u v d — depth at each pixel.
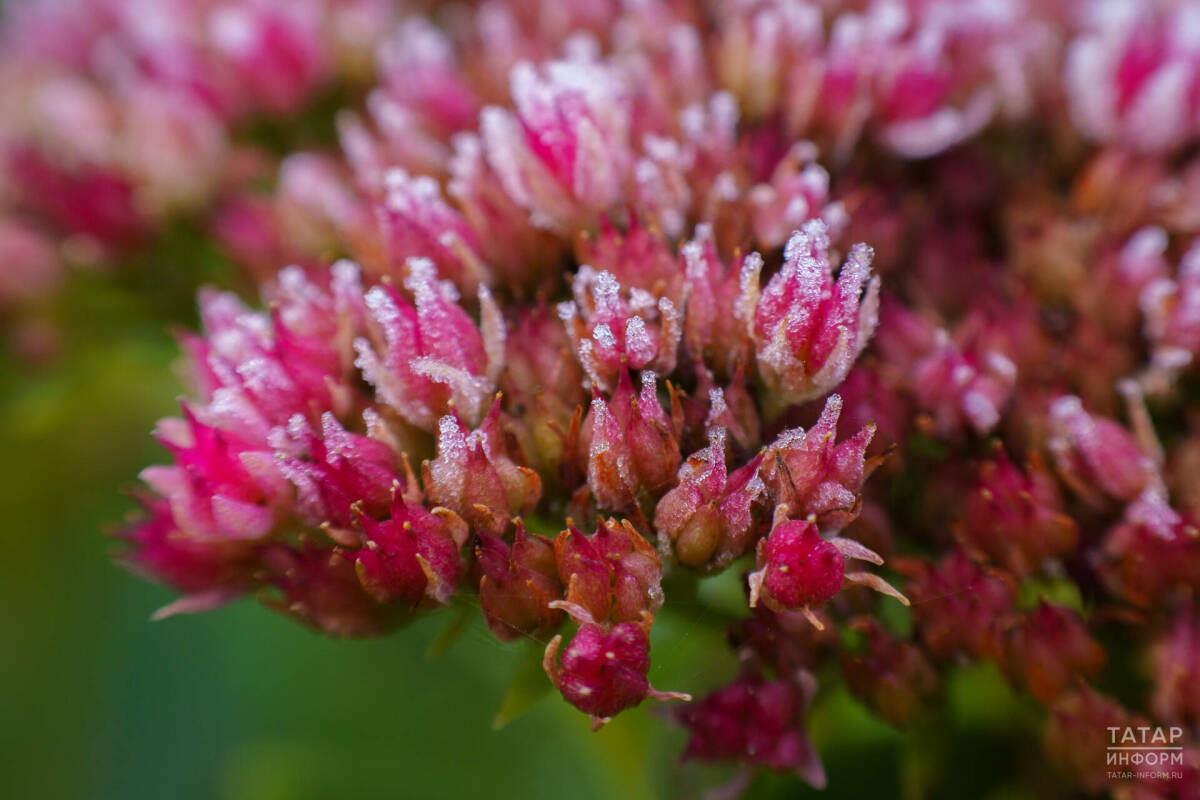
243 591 0.13
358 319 0.13
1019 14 0.15
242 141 0.16
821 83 0.14
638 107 0.14
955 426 0.13
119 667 0.17
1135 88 0.14
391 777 0.16
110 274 0.15
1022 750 0.13
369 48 0.16
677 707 0.13
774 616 0.12
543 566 0.12
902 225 0.14
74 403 0.16
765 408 0.13
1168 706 0.13
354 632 0.12
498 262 0.13
